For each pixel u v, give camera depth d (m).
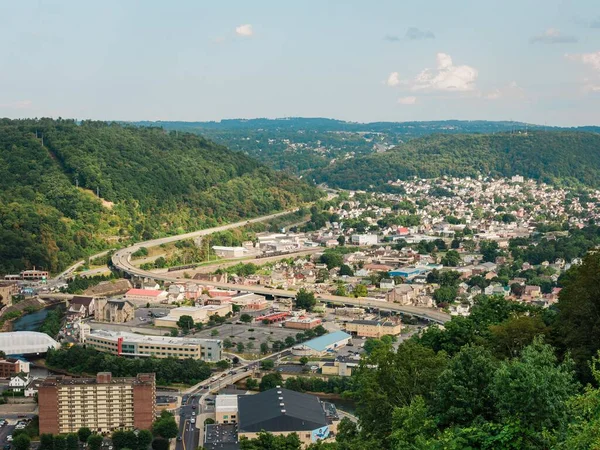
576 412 162.75
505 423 171.00
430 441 173.00
